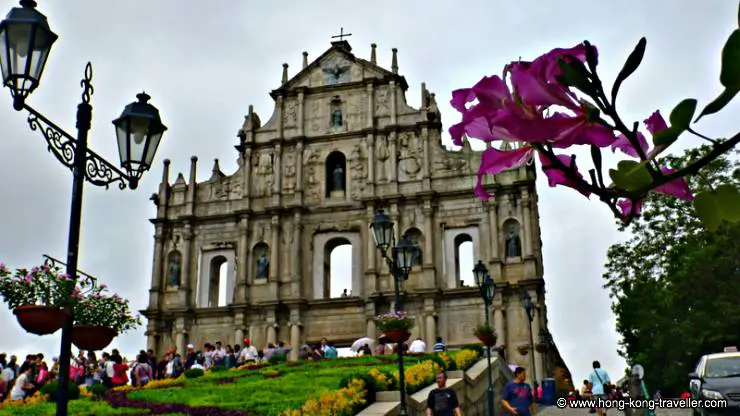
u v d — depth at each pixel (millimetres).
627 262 53562
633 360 63594
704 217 3176
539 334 53094
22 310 13570
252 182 62594
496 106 2881
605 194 3064
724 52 2619
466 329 55031
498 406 37781
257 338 58188
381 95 62438
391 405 23078
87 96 14383
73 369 37031
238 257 60625
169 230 62594
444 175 59031
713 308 47156
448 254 57438
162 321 60344
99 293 16047
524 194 56656
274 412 23078
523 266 55406
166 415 23594
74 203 13961
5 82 12945
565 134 2859
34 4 13438
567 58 2801
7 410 25234
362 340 48750
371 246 58250
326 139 62250
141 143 15062
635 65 2732
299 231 60094
